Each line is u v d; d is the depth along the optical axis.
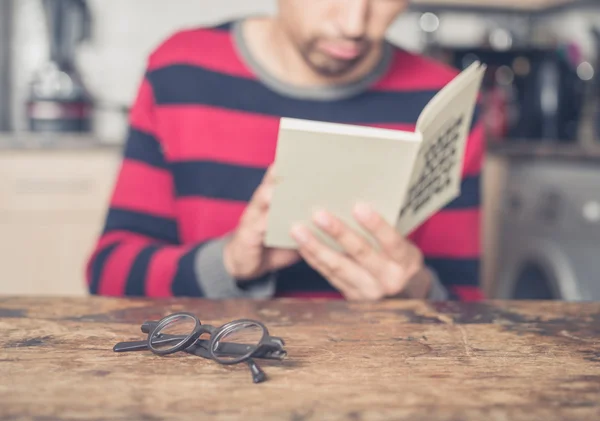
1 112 3.85
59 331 1.02
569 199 2.88
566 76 3.56
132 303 1.17
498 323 1.08
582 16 3.98
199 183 1.74
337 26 1.47
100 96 3.97
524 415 0.78
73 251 3.23
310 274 1.67
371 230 1.23
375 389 0.84
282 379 0.86
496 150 3.18
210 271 1.40
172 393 0.82
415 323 1.08
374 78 1.74
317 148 1.13
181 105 1.75
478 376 0.87
